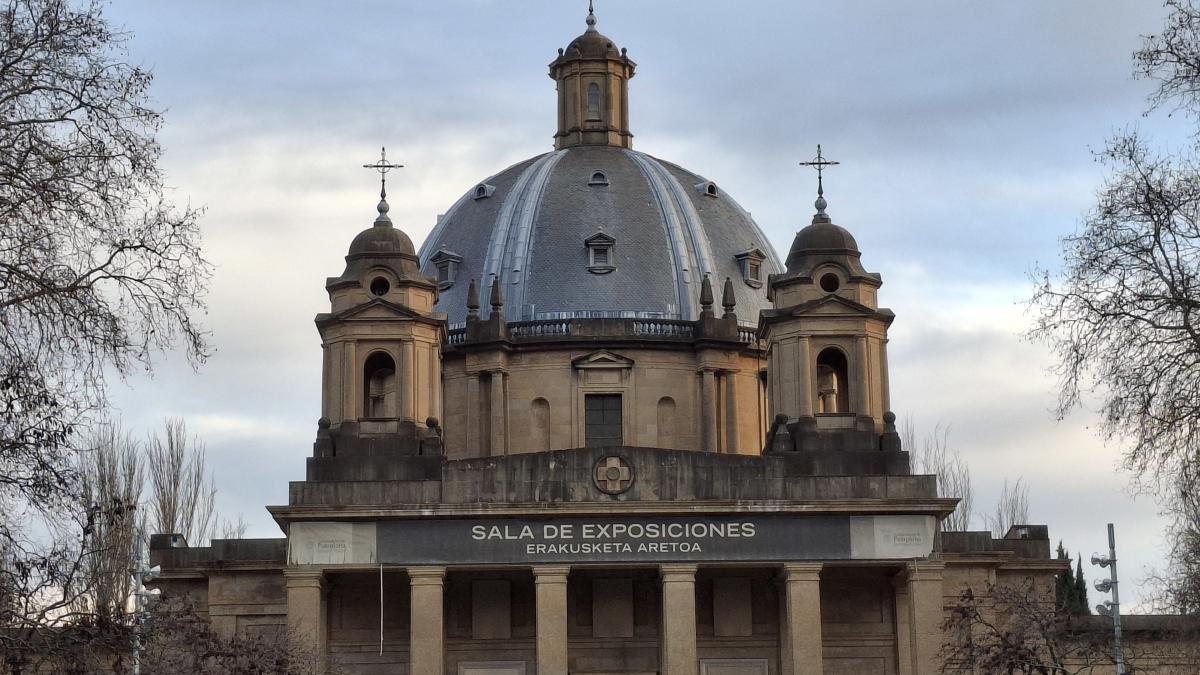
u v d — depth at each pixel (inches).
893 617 3211.1
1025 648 2807.6
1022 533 3437.5
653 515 3019.2
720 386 3654.0
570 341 3617.1
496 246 3809.1
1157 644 2923.2
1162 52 1838.1
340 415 3134.8
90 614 1638.8
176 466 3752.5
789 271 3233.3
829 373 3420.3
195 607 3289.9
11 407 1551.4
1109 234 1888.5
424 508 3009.4
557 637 2979.8
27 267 1584.6
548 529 3016.7
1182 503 2148.1
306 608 2994.6
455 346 3644.2
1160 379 1856.5
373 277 3208.7
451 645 3211.1
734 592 3228.3
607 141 4106.8
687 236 3823.8
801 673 2974.9
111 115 1614.2
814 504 3014.3
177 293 1621.6
